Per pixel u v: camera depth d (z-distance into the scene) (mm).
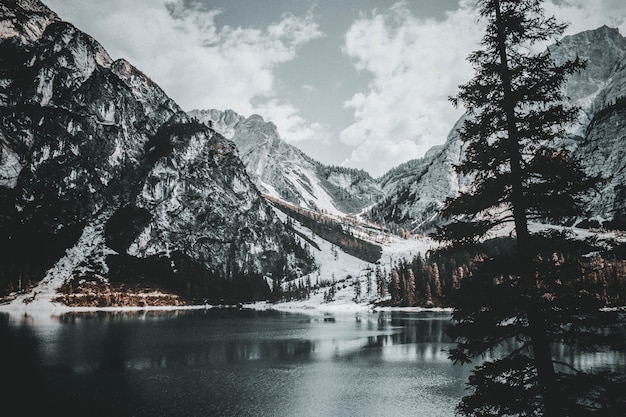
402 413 41281
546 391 13508
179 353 75125
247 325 125375
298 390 49875
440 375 57438
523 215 14656
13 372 58125
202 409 42625
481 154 15461
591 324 13398
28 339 88062
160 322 133125
